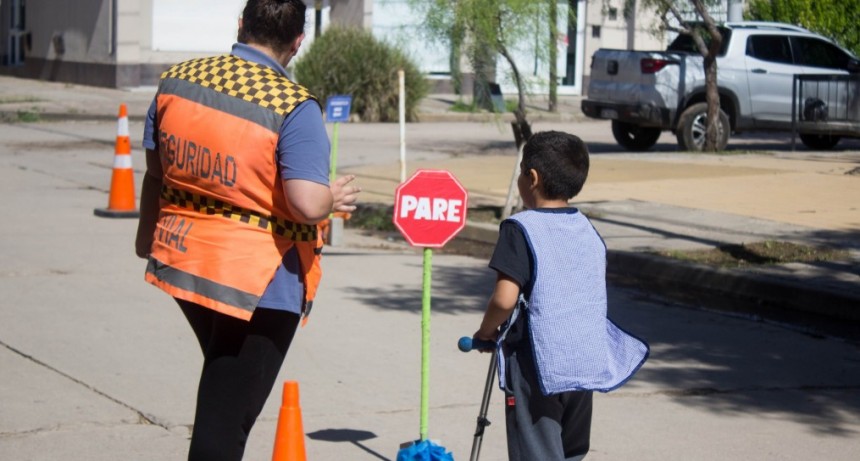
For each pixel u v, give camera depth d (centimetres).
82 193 1461
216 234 407
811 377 739
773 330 866
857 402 686
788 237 1165
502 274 420
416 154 2019
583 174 435
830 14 2548
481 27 1216
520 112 1273
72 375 685
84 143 2062
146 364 714
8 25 3844
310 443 579
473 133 2500
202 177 407
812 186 1514
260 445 574
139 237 457
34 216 1266
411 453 508
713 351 798
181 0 3209
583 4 3534
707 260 1055
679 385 712
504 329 428
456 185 521
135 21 3155
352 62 2745
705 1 1997
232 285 402
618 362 436
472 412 640
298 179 400
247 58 419
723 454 587
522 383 425
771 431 627
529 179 435
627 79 2039
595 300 427
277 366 419
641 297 971
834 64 2148
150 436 581
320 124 410
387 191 1526
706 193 1448
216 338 416
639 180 1562
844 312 910
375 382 693
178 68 425
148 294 912
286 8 419
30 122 2406
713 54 1961
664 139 2456
